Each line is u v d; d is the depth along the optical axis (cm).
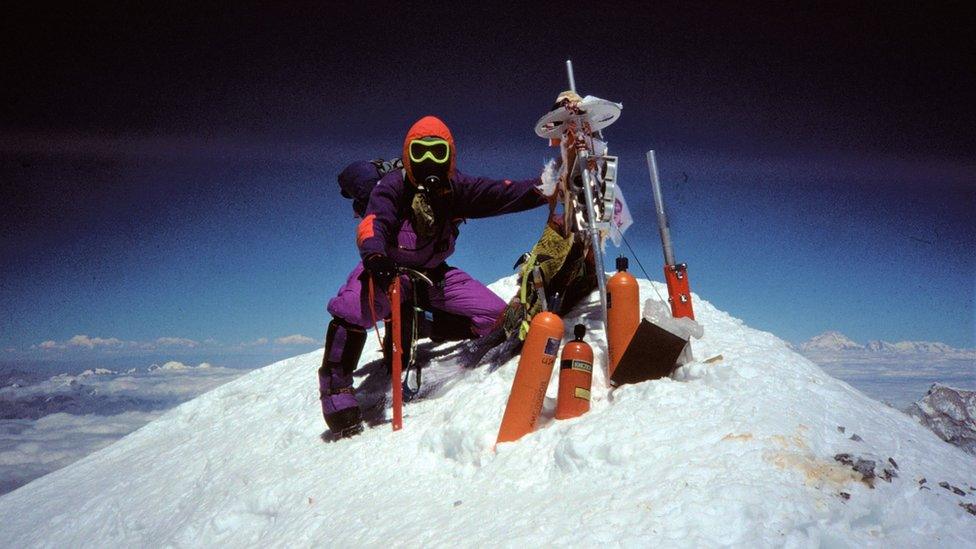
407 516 270
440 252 404
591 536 196
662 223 329
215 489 426
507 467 272
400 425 375
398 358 375
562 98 344
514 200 397
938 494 210
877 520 198
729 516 191
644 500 207
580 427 263
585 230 344
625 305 311
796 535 184
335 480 347
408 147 376
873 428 254
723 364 288
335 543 275
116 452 708
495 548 207
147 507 481
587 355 293
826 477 209
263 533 339
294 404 549
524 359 290
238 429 562
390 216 383
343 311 407
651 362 291
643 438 242
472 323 425
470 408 329
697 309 432
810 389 280
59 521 534
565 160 349
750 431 234
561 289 386
